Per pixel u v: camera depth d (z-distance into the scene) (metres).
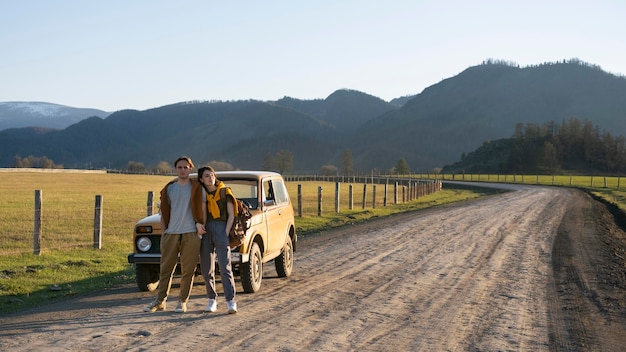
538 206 36.34
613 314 8.95
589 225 24.38
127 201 34.88
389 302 9.31
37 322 7.75
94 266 12.91
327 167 151.88
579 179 121.12
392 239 18.67
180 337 6.96
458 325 7.93
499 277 11.96
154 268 10.10
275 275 11.80
